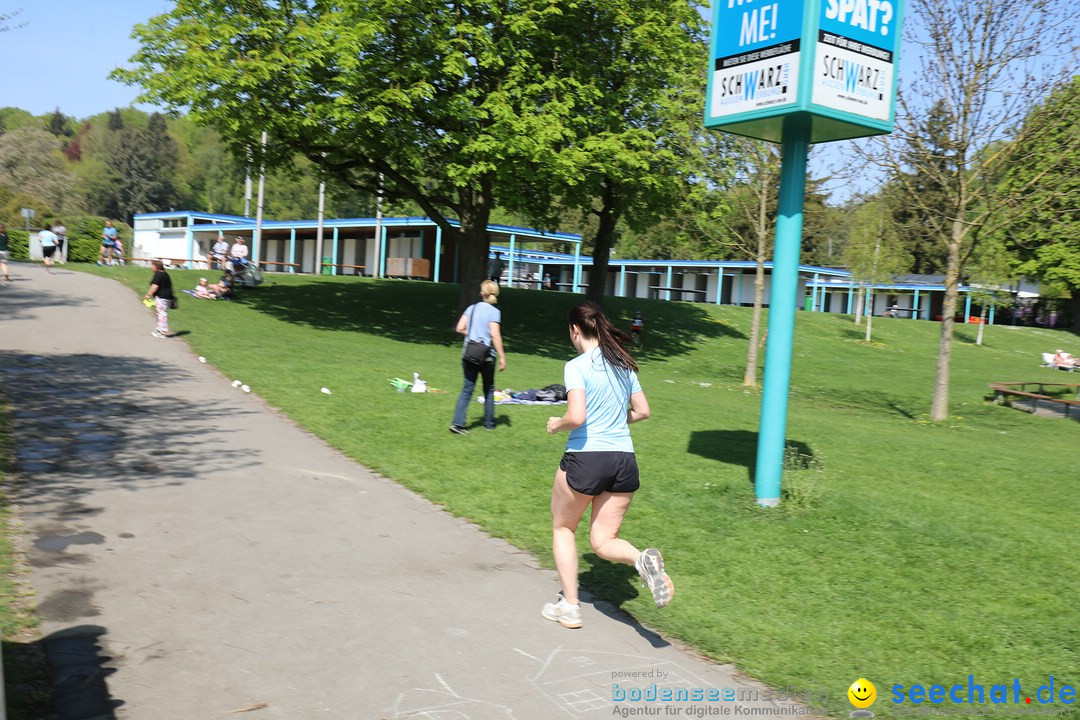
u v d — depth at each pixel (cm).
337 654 403
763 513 681
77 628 410
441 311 2688
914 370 2872
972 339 4053
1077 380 2775
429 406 1097
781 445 705
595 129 2214
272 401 1059
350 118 1870
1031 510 773
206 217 5641
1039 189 1484
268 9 2066
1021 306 5934
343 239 5072
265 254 5847
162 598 454
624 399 450
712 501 711
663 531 629
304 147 2253
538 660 412
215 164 11319
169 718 336
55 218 4788
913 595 521
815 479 774
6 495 614
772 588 524
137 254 5916
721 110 729
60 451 755
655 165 2291
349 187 2619
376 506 659
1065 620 490
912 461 1004
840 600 509
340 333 2030
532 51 2120
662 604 410
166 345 1491
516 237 4522
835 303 6278
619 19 2112
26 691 346
